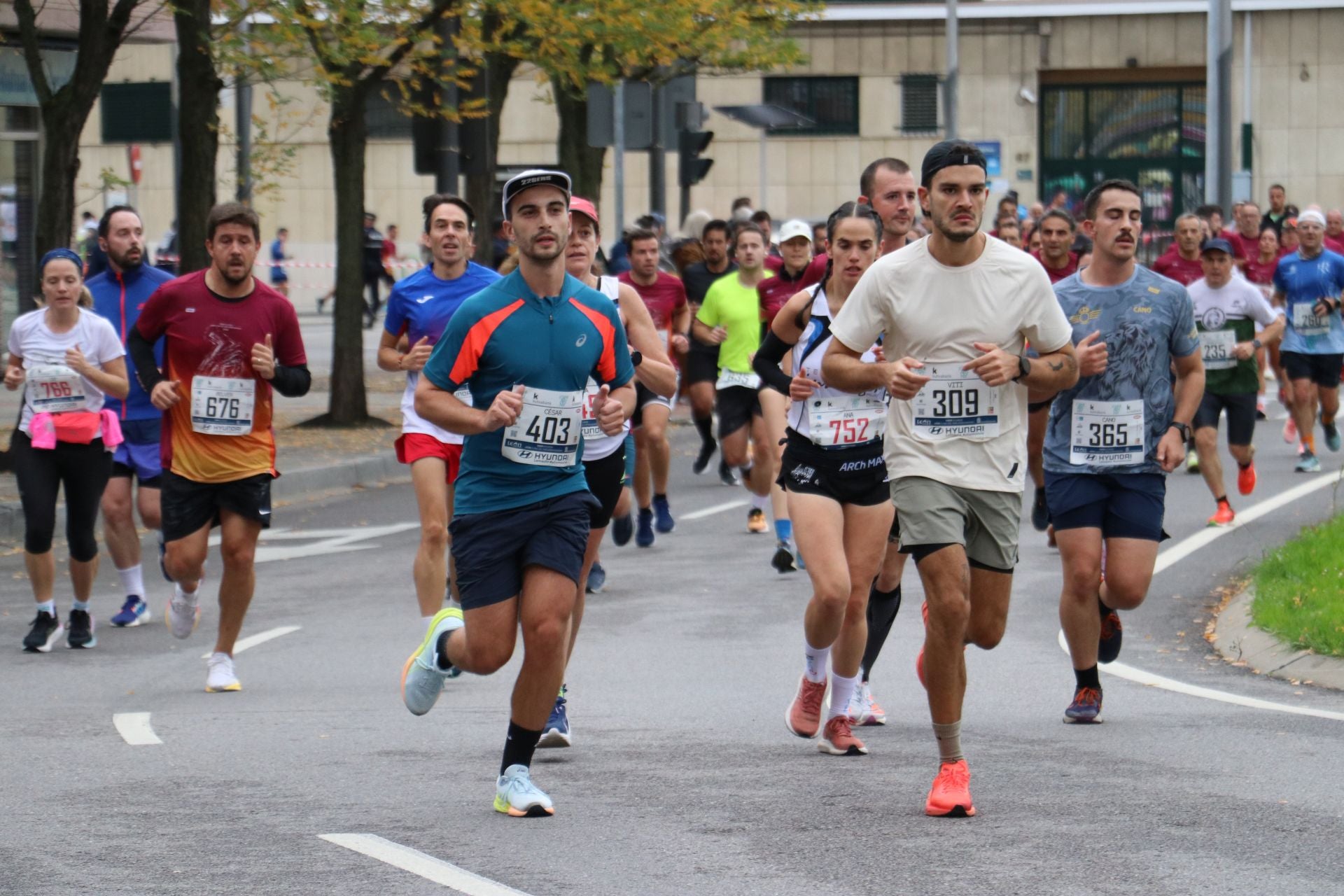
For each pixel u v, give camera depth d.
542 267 17.34
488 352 17.19
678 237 66.50
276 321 24.92
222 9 53.91
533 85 127.19
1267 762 19.50
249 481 24.92
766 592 32.81
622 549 38.47
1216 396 40.19
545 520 17.42
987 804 17.72
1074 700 22.09
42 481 28.31
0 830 17.20
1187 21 123.50
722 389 40.41
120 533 30.67
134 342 24.78
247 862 15.95
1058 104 127.12
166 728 22.31
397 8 51.19
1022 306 17.53
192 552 25.14
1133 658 26.78
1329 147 122.12
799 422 20.22
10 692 25.03
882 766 19.59
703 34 67.25
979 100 125.50
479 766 19.86
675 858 15.89
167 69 122.81
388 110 129.75
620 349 17.83
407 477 52.38
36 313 28.69
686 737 21.36
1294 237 67.00
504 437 17.30
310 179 129.62
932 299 17.48
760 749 20.62
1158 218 126.44
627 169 127.50
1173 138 125.69
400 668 26.66
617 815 17.48
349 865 15.80
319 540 40.84
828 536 19.83
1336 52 121.44
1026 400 17.98
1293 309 48.06
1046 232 37.19
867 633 20.52
